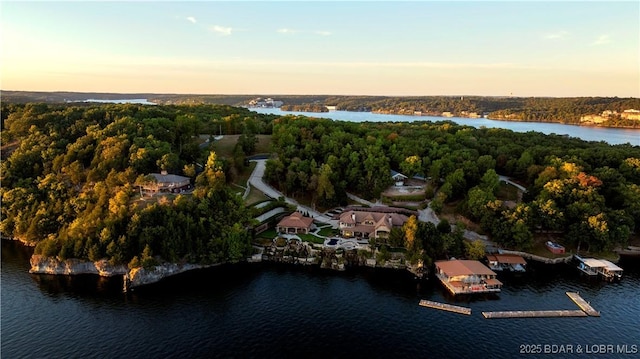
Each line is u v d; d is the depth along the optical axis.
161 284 106.62
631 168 155.38
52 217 129.62
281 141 181.38
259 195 157.25
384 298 100.06
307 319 90.62
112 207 118.88
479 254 118.69
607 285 108.12
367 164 168.12
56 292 101.38
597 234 122.12
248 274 112.81
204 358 77.25
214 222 122.12
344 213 141.00
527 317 91.69
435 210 142.88
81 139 161.50
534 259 123.62
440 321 90.00
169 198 132.25
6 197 139.12
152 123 179.62
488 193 140.38
